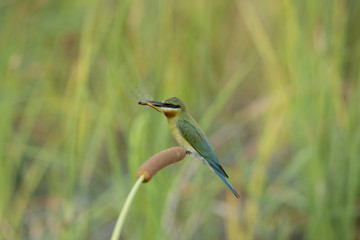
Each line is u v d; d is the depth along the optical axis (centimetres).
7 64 1432
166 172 1108
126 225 1179
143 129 1081
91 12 1341
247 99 1791
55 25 1648
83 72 1241
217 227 1468
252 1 1573
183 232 1241
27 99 1548
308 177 1269
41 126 1669
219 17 1759
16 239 1298
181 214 1272
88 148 1312
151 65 1340
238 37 1784
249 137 1603
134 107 1245
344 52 1324
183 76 1412
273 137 1308
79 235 1230
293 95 1269
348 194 1234
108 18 1291
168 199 1187
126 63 1296
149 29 1404
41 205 1505
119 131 1505
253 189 1288
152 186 1066
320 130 1245
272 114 1326
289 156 1575
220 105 1315
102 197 1321
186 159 1239
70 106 1439
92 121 1384
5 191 1293
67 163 1272
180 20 1460
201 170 1287
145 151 1089
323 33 1267
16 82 1480
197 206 1280
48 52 1645
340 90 1291
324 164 1246
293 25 1278
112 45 1232
